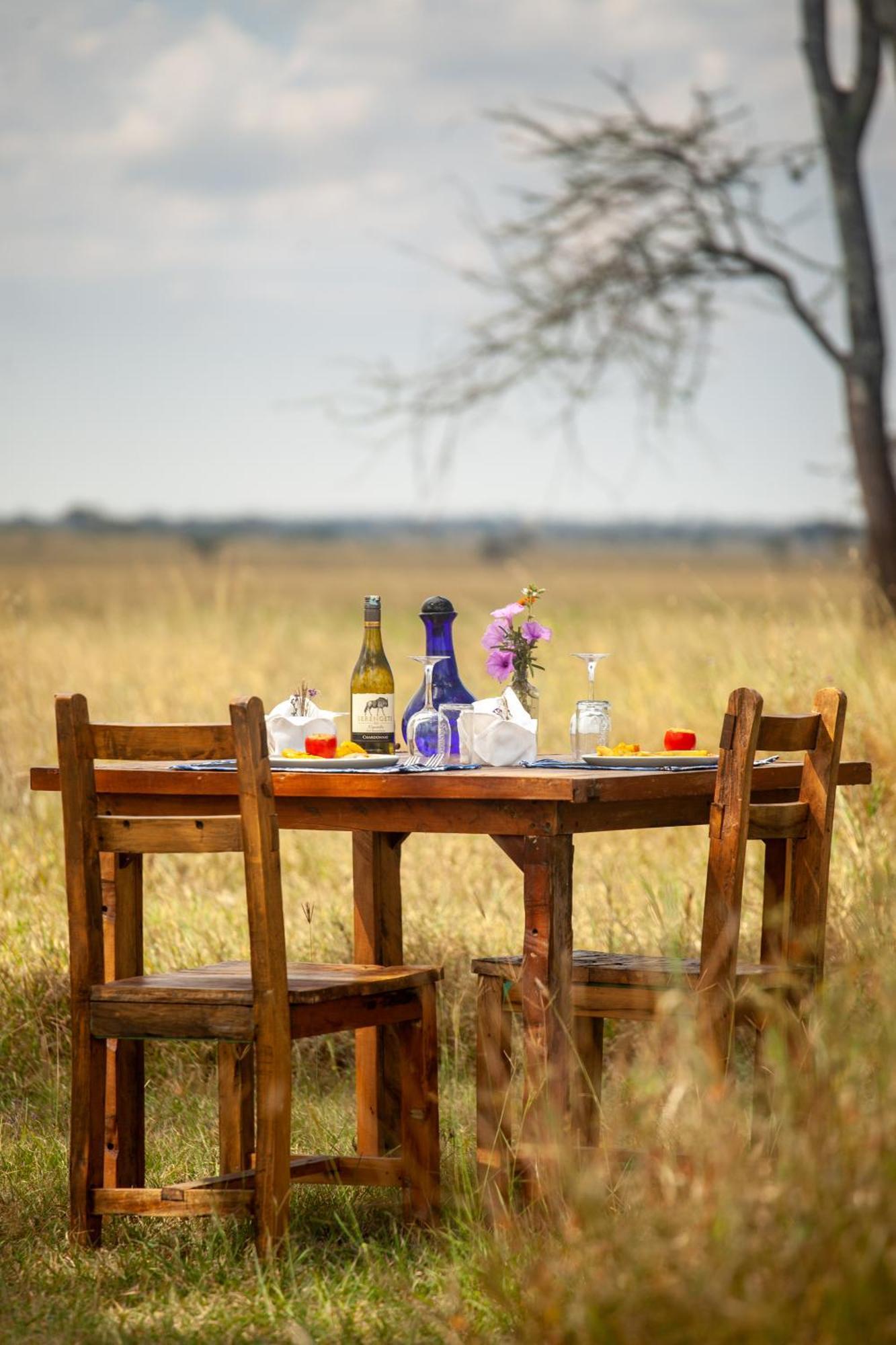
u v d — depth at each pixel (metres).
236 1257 7.32
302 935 11.91
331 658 22.30
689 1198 5.36
